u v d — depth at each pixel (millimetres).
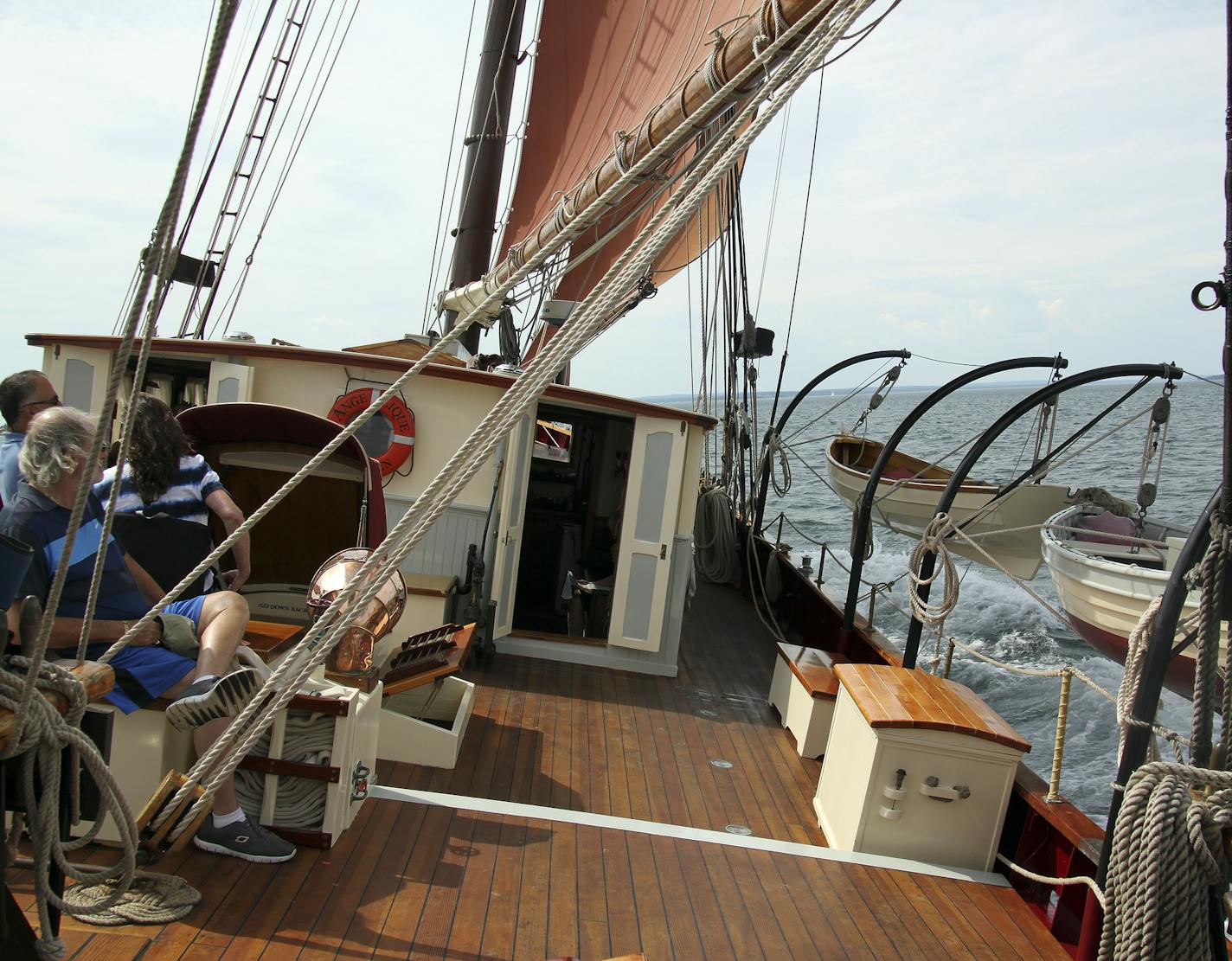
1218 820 2354
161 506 3629
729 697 6332
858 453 12578
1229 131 2318
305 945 2703
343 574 4016
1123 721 3086
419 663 4691
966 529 9562
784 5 2934
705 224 9984
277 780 3227
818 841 4285
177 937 2646
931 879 3664
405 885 3094
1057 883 3318
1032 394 5617
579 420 8375
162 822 2574
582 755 4969
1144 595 6117
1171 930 2402
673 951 2975
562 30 9375
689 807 4504
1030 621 12703
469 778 4500
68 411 2865
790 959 3020
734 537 10242
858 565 6906
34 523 2834
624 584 6512
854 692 4113
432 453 6379
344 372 6402
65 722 1653
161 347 6582
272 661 4105
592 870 3383
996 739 3732
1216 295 2549
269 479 5484
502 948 2842
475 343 10562
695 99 3646
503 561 6355
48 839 1626
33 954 1796
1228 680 2500
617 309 4914
